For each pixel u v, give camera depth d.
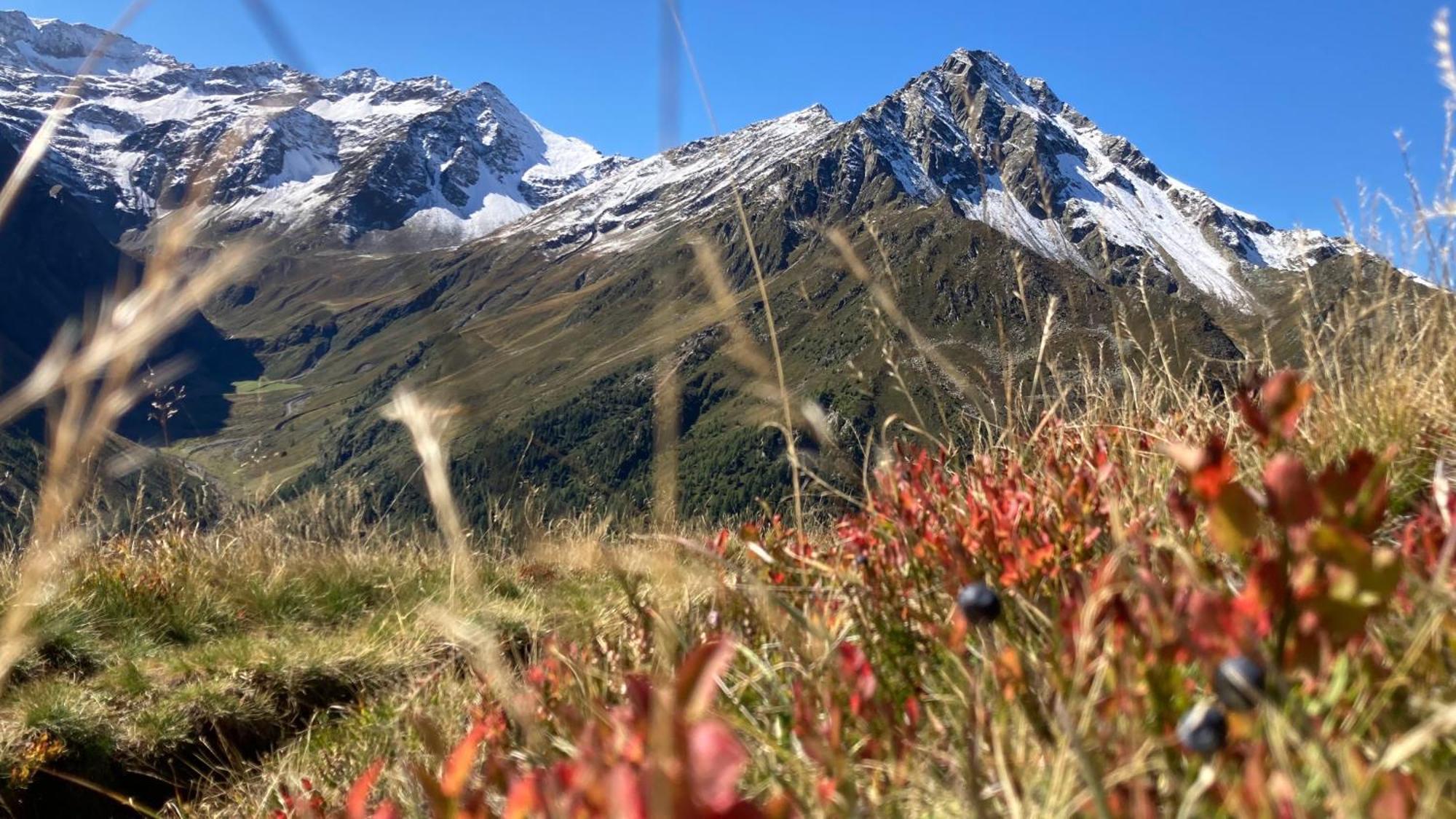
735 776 0.86
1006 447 3.46
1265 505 1.46
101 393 0.84
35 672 6.26
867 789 1.71
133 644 6.91
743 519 3.74
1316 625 1.38
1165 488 2.72
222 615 7.66
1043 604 2.22
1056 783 1.35
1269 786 1.23
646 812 0.93
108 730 5.84
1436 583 1.47
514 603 6.50
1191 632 1.44
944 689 2.06
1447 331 3.66
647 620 2.24
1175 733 1.45
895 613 2.43
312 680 6.39
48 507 1.01
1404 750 1.13
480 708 2.71
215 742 6.01
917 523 2.79
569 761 1.64
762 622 2.41
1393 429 3.16
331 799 3.40
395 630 6.94
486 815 1.60
